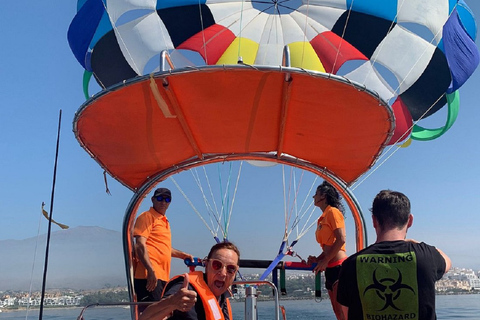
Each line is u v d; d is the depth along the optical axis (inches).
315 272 177.2
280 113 152.9
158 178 183.5
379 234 98.7
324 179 189.5
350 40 247.1
